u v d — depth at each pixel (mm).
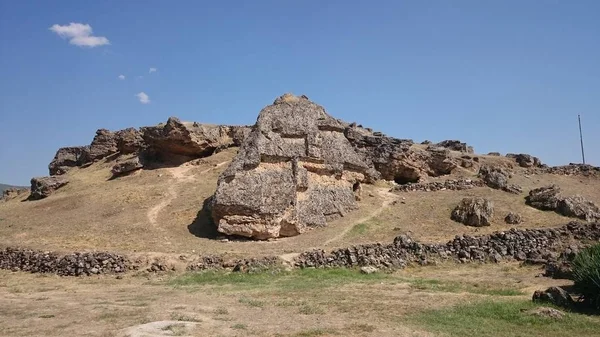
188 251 29281
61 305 18641
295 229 32812
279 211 32656
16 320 15836
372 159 45781
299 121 38781
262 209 32375
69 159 60656
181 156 49562
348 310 17109
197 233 33438
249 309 17484
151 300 19578
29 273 27438
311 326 14773
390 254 28172
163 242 31234
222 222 32281
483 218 33531
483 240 29734
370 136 47500
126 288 23062
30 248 29781
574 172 49594
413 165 45562
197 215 36250
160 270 26688
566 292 18219
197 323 15102
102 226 34719
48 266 27391
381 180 44906
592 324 14812
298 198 34906
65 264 27141
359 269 26500
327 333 13906
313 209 34781
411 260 28156
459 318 15680
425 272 26500
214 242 31422
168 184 43594
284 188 34125
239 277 24953
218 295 20500
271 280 24234
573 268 19094
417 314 16359
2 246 30938
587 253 19391
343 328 14469
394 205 38031
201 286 23031
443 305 17844
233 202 32500
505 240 29812
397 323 15094
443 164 47281
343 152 40188
